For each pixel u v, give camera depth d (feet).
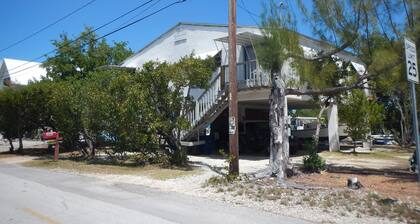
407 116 91.61
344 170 48.93
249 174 42.78
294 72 41.47
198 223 24.61
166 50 84.69
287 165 43.01
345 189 34.19
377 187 35.81
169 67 54.19
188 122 54.44
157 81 53.62
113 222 24.89
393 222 24.23
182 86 54.29
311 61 40.81
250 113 82.79
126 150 59.57
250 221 25.03
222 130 79.46
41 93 75.66
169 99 53.72
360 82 42.29
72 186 40.01
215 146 77.10
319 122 69.92
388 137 109.91
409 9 34.47
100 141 65.87
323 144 89.71
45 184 41.55
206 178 42.93
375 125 83.97
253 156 70.69
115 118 57.41
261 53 39.14
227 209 28.58
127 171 50.67
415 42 33.47
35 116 79.92
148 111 53.06
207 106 63.93
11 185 41.01
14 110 79.66
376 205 28.22
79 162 63.05
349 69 51.75
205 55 73.05
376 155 71.87
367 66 38.29
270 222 24.72
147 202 31.40
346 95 71.15
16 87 89.35
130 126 53.93
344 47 39.40
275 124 41.06
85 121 63.98
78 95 64.23
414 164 46.83
